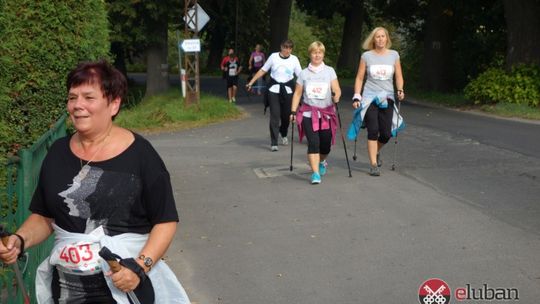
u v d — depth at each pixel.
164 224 3.21
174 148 13.69
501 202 8.10
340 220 7.54
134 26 25.33
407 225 7.25
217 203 8.57
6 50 6.70
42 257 5.22
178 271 6.07
